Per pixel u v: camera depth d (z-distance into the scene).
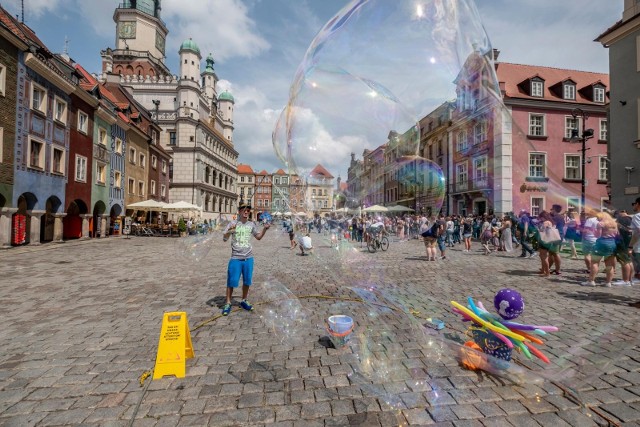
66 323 4.25
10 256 11.19
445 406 2.38
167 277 7.45
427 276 7.15
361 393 2.56
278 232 30.80
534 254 10.95
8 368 3.02
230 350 3.37
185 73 47.34
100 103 19.72
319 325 4.09
